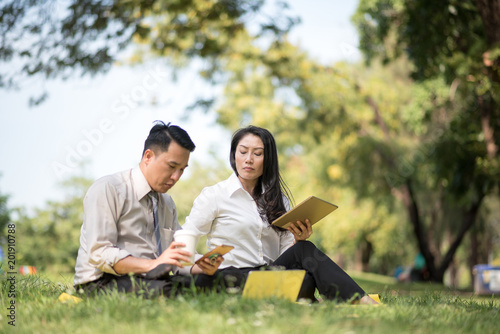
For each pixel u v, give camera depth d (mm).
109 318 3453
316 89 22156
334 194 28562
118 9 13109
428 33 14422
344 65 22625
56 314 3686
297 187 26875
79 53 12477
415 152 21438
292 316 3537
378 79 23516
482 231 25641
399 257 35281
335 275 4531
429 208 25234
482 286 13609
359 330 3371
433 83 19031
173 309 3629
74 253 25719
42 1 11914
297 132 23984
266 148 5102
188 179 23406
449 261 20297
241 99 23625
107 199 4410
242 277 4551
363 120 23219
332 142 24281
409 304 4855
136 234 4535
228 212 4953
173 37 15711
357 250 35375
